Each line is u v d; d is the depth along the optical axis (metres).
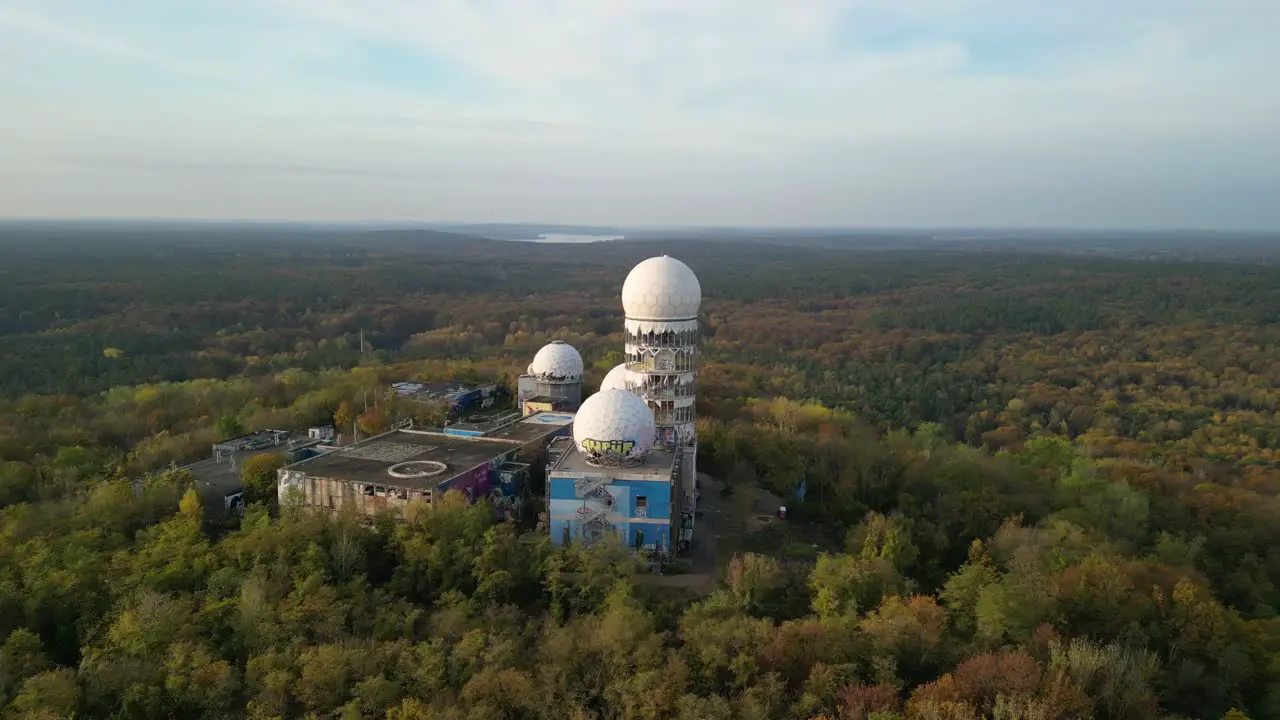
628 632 60.16
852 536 83.06
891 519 82.81
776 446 107.88
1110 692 56.00
